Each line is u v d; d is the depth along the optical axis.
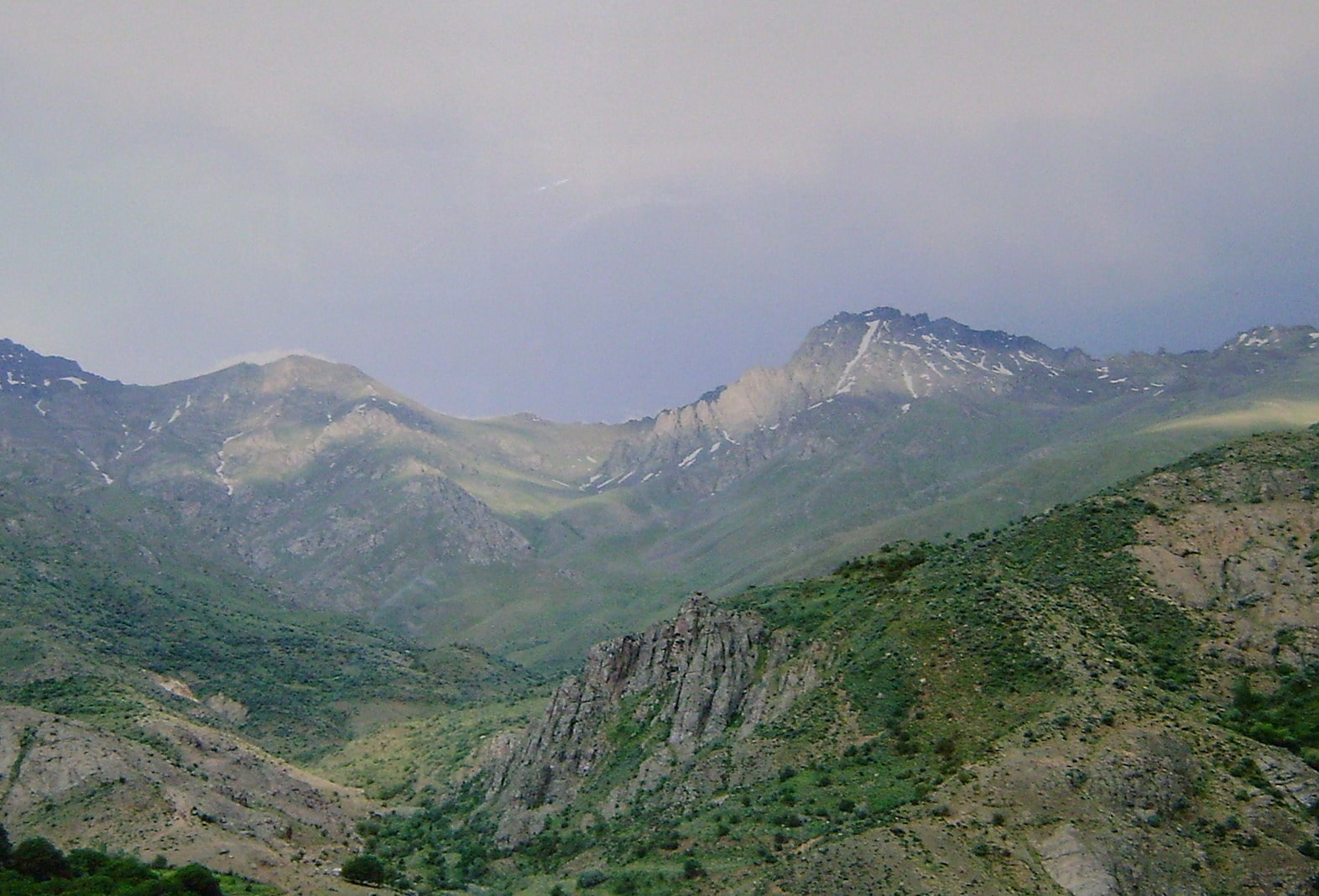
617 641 186.88
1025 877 102.56
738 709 159.62
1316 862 102.94
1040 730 120.94
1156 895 100.94
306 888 132.00
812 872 107.12
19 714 152.88
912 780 121.81
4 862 118.88
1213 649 139.62
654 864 124.38
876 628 155.38
